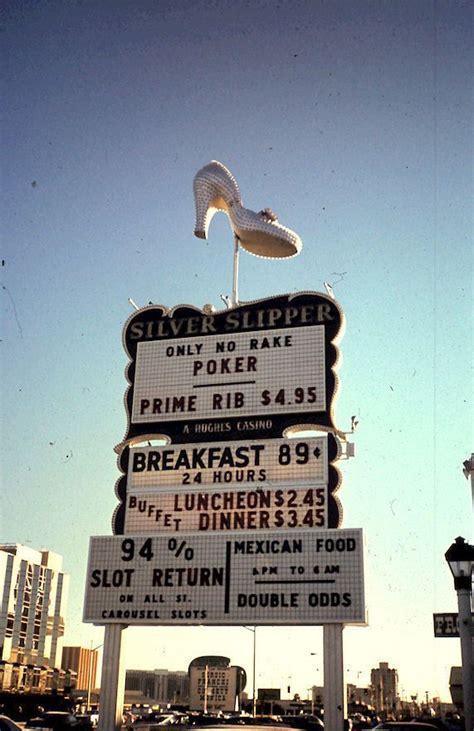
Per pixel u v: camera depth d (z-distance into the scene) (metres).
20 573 146.75
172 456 27.56
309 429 26.95
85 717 43.69
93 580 26.56
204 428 27.69
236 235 30.70
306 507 25.73
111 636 26.02
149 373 28.97
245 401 27.62
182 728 39.53
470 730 15.40
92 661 177.12
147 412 28.44
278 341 28.09
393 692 162.88
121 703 25.52
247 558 25.56
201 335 28.95
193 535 26.27
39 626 151.00
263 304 28.77
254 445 26.95
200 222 30.62
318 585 24.70
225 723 47.41
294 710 110.06
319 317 28.00
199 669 99.31
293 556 25.20
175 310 29.59
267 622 24.69
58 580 161.00
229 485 26.67
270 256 30.97
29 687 122.94
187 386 28.44
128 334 29.72
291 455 26.48
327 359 27.42
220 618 25.08
